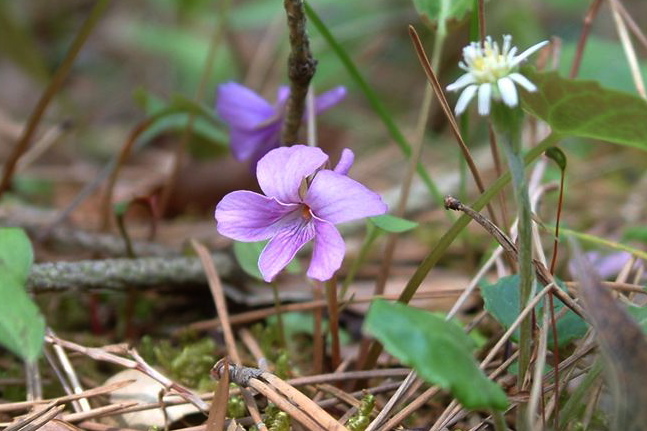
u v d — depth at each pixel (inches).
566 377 8.6
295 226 8.6
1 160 16.4
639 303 9.4
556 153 8.5
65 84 21.5
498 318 8.7
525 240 8.0
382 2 20.9
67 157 17.9
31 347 8.3
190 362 9.8
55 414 8.7
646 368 7.7
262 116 10.4
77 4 25.2
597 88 8.0
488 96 7.9
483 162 15.5
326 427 8.4
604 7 20.9
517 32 18.5
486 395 7.5
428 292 10.1
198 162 14.2
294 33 9.2
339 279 11.6
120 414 9.1
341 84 19.4
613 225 13.0
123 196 14.8
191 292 10.9
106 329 10.9
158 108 12.2
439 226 13.2
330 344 10.3
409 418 9.2
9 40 17.2
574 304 8.5
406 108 21.0
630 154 16.3
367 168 16.5
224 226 8.6
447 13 9.8
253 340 10.3
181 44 19.1
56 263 10.0
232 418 8.8
